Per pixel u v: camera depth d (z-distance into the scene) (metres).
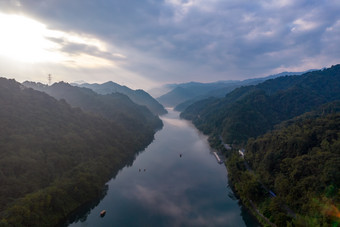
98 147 134.00
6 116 104.56
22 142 96.19
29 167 88.88
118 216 89.56
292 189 81.81
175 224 85.00
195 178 125.62
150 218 88.44
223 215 91.00
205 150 180.25
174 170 136.62
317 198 71.25
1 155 86.81
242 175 106.31
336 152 84.00
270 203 84.06
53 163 99.19
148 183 118.25
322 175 76.38
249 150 133.12
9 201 74.94
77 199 92.69
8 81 137.75
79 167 105.94
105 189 110.06
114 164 131.62
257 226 82.81
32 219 72.81
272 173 100.38
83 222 85.88
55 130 118.81
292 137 105.69
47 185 90.50
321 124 112.69
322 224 63.62
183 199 103.00
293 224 68.94
